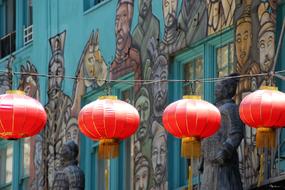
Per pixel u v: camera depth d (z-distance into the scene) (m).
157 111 32.00
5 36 38.72
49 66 36.34
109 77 33.88
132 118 26.95
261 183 26.80
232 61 29.88
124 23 33.53
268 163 27.59
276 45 28.62
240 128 26.98
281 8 28.77
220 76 30.25
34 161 36.50
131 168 32.88
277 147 27.25
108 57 34.00
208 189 27.16
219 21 30.22
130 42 33.25
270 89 26.11
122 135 27.03
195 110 26.16
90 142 34.38
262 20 28.97
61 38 35.97
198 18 30.95
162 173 31.62
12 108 26.67
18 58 37.78
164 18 32.06
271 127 25.97
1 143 38.06
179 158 31.42
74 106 35.03
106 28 34.19
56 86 35.94
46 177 35.88
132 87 33.16
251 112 25.89
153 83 32.25
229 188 27.03
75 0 35.47
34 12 37.25
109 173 33.38
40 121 26.97
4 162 37.97
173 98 31.69
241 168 28.73
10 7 38.84
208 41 30.56
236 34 29.59
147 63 32.53
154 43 32.34
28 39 37.81
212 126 26.28
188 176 31.00
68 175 30.36
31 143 36.72
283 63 28.58
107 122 26.80
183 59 31.58
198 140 26.38
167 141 31.58
